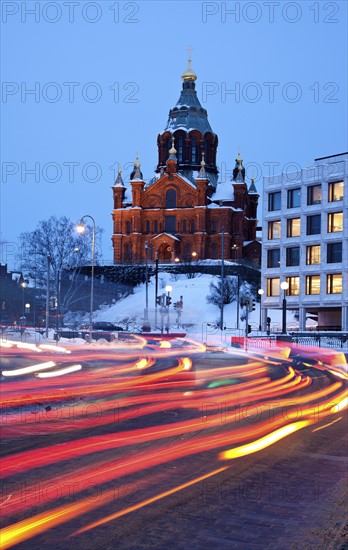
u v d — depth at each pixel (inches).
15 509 282.0
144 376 943.7
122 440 443.5
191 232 5019.7
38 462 372.5
